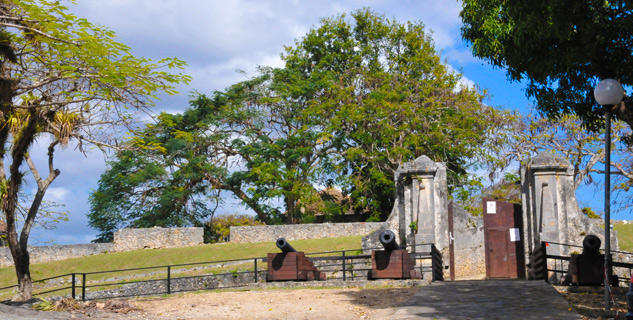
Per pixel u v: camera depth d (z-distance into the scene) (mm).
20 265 18344
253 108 46156
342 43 46969
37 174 18859
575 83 15008
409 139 39906
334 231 37344
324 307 14312
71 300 15812
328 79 44562
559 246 20797
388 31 46312
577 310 12070
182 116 45031
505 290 15164
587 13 13344
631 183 38438
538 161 21234
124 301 16812
